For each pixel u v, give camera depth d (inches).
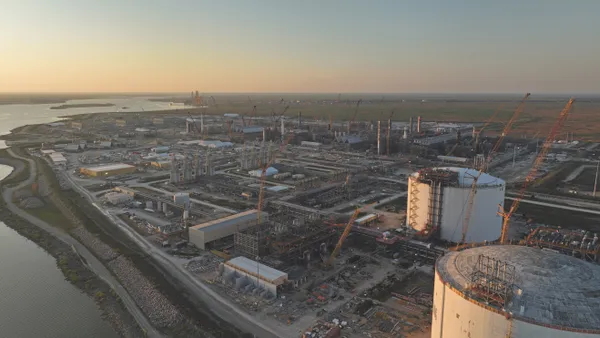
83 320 3198.8
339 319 3117.6
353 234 4731.8
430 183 4699.8
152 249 4490.7
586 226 5177.2
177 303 3339.1
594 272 2058.3
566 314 1777.8
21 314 3284.9
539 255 2215.8
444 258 2476.6
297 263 4126.5
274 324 3061.0
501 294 1918.1
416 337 2883.9
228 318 3142.2
